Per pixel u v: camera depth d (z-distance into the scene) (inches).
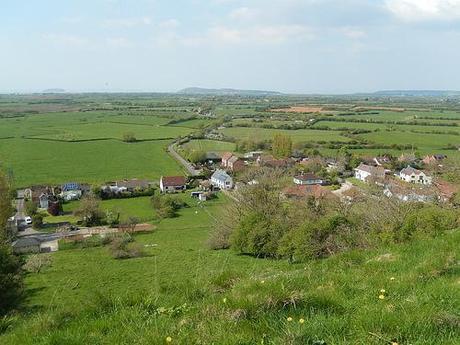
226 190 3922.2
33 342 327.0
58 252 2353.6
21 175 4330.7
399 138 5885.8
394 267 447.2
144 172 4552.2
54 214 3228.3
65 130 7170.3
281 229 1747.0
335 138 5969.5
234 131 6879.9
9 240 2219.5
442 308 288.8
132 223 2817.4
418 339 244.2
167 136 6505.9
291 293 331.6
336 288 371.2
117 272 1790.1
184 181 3956.7
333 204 1823.3
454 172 2883.9
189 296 399.2
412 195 2085.4
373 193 1961.1
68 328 340.5
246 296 331.9
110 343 290.4
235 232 1884.8
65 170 4579.2
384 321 265.4
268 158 4783.5
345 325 270.7
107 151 5546.3
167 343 268.7
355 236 1066.7
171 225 2898.6
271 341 258.1
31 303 1144.8
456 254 459.2
